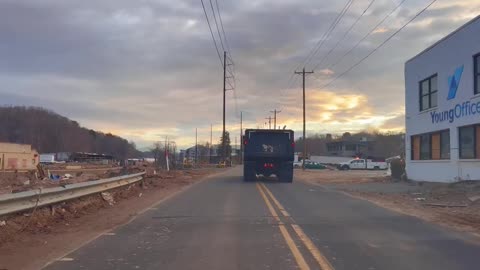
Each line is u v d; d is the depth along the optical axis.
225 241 10.18
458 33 24.62
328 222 12.98
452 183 23.66
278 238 10.52
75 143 148.00
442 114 26.69
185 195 21.56
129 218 13.81
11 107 129.25
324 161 119.44
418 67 30.22
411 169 31.78
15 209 10.87
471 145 23.70
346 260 8.40
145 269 7.77
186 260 8.40
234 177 40.00
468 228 12.08
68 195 14.12
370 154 135.50
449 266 8.01
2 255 8.84
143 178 26.47
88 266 7.99
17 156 54.25
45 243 10.01
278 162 33.16
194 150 137.25
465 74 23.91
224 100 75.94
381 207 16.84
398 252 9.09
